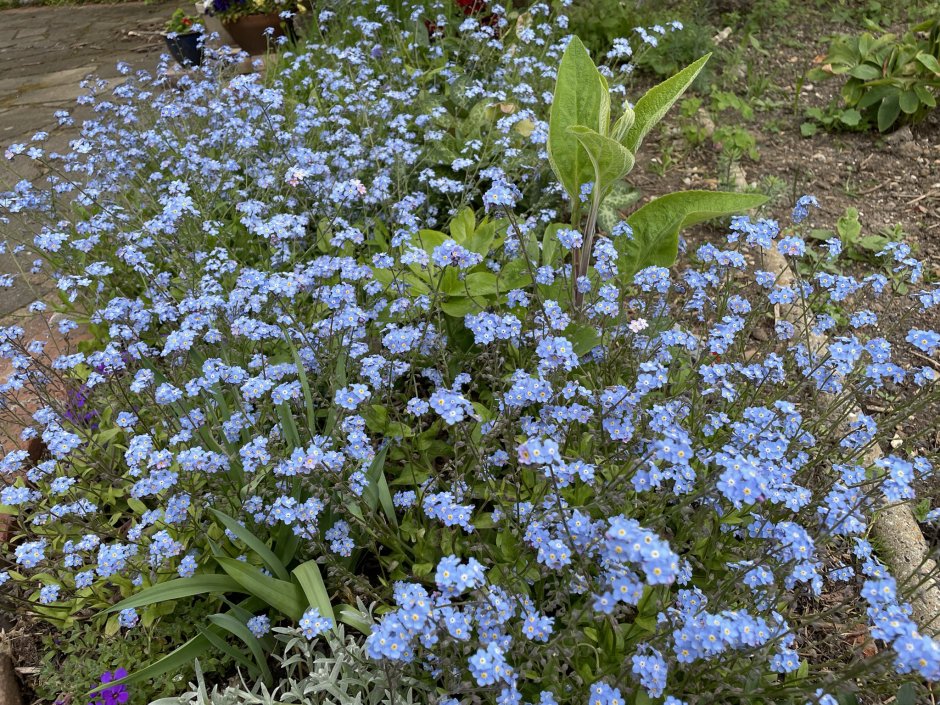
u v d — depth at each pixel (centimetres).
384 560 65
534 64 121
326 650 65
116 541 71
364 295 89
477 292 82
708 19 171
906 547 71
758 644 50
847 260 105
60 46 251
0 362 100
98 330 96
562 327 69
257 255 103
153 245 95
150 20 270
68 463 79
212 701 58
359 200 103
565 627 59
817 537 59
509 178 104
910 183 117
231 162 106
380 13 153
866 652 64
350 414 69
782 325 75
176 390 68
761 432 61
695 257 95
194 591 58
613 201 100
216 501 68
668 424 58
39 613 67
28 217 124
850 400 77
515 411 66
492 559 62
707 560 62
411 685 56
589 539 56
